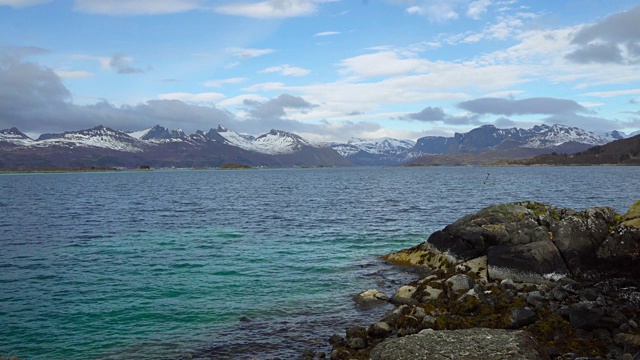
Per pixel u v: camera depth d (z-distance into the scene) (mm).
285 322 19750
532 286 22094
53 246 37156
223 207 72062
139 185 158000
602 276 23109
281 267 29953
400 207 69125
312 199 87188
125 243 38656
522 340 12391
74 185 159625
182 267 29719
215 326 19234
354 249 36188
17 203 80250
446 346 12320
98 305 21812
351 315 20672
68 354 16438
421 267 29391
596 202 72812
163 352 16609
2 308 21250
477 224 27984
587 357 13797
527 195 89875
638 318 17047
